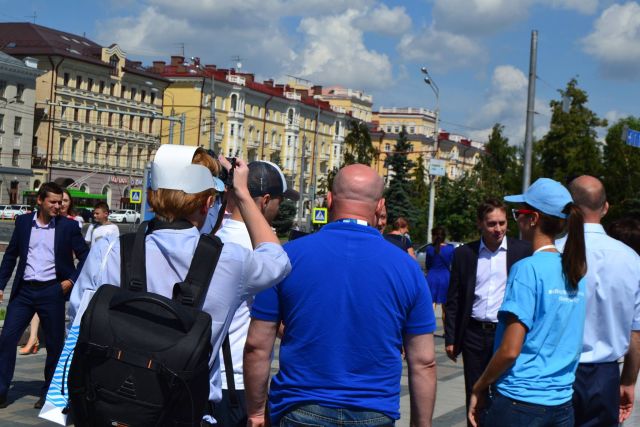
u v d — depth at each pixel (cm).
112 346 296
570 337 428
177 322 304
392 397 378
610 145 6028
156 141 9306
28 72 7894
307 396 372
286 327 384
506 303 428
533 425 421
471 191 4522
